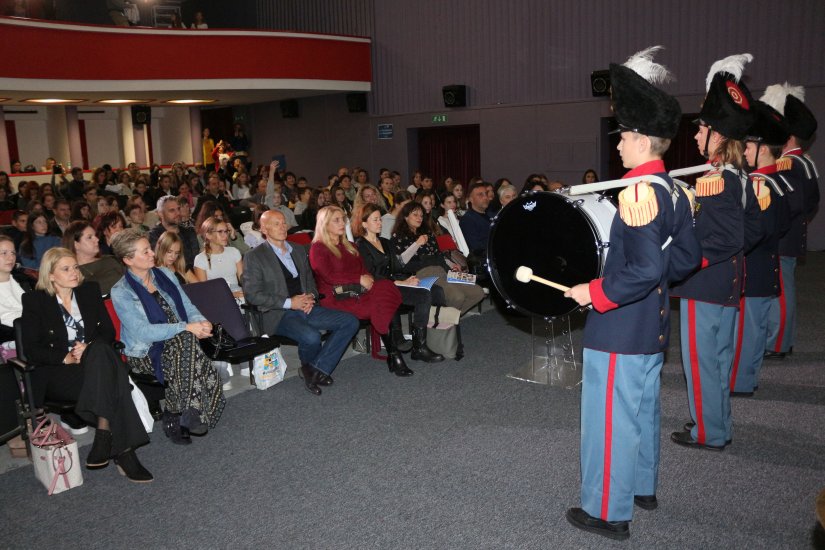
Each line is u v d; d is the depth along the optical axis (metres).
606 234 3.21
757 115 3.91
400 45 14.32
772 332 5.23
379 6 14.51
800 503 3.25
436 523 3.17
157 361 4.07
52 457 3.50
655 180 2.73
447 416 4.37
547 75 12.45
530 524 3.14
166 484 3.60
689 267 2.90
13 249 4.26
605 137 12.16
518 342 5.91
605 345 2.84
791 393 4.59
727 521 3.12
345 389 4.89
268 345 4.59
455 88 13.35
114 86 11.80
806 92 10.05
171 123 20.38
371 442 4.02
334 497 3.42
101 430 3.60
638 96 2.71
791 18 10.03
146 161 20.48
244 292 4.97
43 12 15.18
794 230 5.05
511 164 13.19
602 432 2.92
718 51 10.66
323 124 16.06
